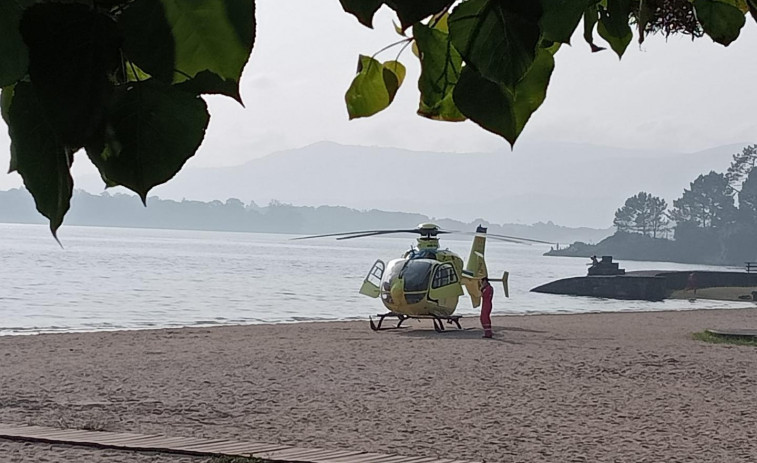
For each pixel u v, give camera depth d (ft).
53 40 2.40
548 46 3.34
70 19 2.42
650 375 69.62
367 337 101.55
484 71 2.96
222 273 315.37
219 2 2.48
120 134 2.45
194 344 90.89
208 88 2.48
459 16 2.97
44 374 65.77
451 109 3.64
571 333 110.42
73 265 329.52
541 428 47.73
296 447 41.09
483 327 108.58
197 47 2.48
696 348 91.40
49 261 353.92
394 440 43.62
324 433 45.09
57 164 2.43
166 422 47.37
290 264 436.35
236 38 2.49
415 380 64.90
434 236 116.06
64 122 2.38
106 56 2.44
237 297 202.18
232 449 39.91
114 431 44.27
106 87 2.43
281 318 148.25
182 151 2.47
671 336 107.04
